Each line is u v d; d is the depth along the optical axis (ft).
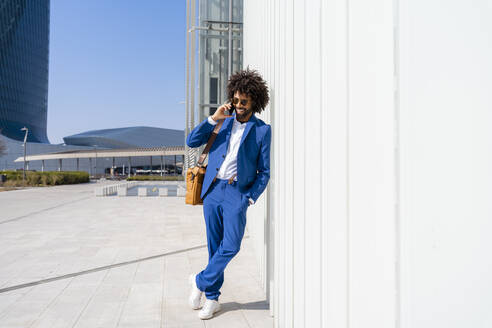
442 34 2.04
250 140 7.07
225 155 7.37
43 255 12.94
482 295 1.82
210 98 34.19
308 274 4.92
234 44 34.19
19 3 290.97
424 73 2.19
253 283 9.82
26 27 299.79
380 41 2.75
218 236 7.67
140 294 8.77
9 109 279.08
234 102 7.28
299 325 5.42
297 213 5.56
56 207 31.91
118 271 10.84
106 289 9.15
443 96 2.04
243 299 8.56
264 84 7.36
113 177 183.73
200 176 7.71
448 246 2.03
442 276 2.07
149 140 312.29
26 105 298.15
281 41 7.12
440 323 2.08
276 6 7.79
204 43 34.14
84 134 323.98
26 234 17.48
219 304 7.65
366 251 3.01
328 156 3.99
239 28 34.09
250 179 7.22
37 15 314.96
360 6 3.11
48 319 7.23
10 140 218.38
